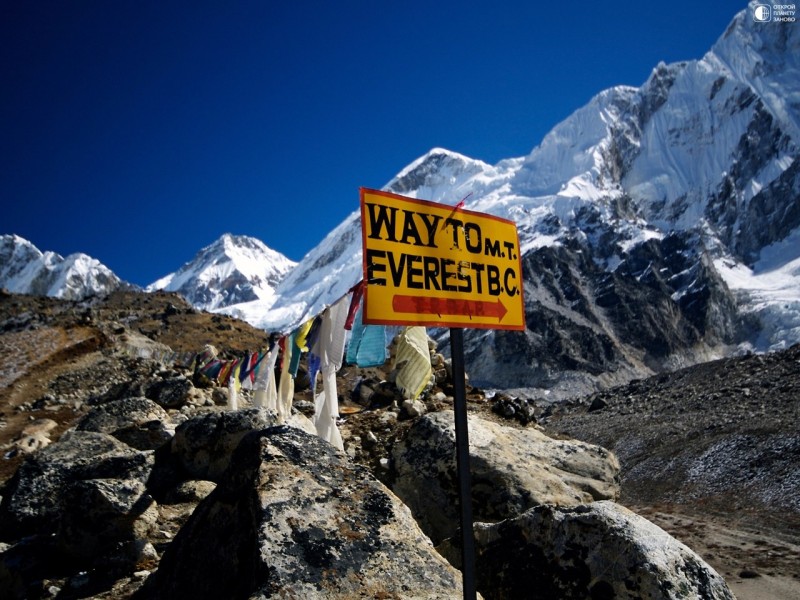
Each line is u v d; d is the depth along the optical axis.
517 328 5.69
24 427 22.02
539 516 6.55
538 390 172.62
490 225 5.65
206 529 6.04
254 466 6.02
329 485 5.93
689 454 39.72
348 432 14.12
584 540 6.08
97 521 8.41
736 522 29.08
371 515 5.77
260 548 5.09
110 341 38.31
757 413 41.88
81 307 69.12
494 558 6.66
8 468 17.34
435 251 5.19
